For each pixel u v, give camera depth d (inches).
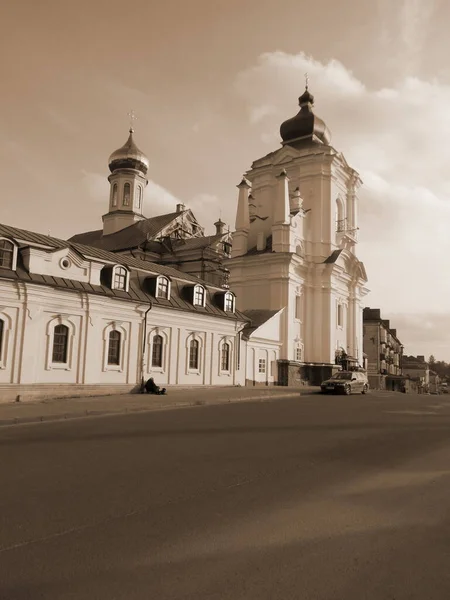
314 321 1932.8
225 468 375.2
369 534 239.8
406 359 5516.7
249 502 289.1
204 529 243.6
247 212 1959.9
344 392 1414.9
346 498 300.7
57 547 219.1
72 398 966.4
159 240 2257.6
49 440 503.5
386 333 3430.1
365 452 451.8
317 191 1999.3
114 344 1099.9
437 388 5679.1
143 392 1133.7
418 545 226.5
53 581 186.7
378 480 346.0
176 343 1246.9
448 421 713.0
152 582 186.5
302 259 1855.3
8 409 748.6
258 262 1843.0
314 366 1881.2
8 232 968.9
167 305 1210.0
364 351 3184.1
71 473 356.5
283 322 1768.0
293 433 560.1
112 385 1075.9
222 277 2112.5
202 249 2106.3
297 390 1434.5
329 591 181.3
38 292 939.3
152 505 281.6
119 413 776.9
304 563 205.0
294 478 347.6
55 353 978.7
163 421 669.9
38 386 934.4
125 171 2591.0
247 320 1483.8
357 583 187.8
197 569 198.1
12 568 197.8
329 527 248.8
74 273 1023.6
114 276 1104.8
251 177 2146.9
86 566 199.9
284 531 242.1
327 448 466.9
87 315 1031.6
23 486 320.5
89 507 276.8
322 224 1984.5
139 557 209.0
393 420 712.4
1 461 398.0
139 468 373.1
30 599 173.2
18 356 906.7
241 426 616.4
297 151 2032.5
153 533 237.3
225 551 216.4
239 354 1478.8
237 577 191.5
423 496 307.7
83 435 538.3
